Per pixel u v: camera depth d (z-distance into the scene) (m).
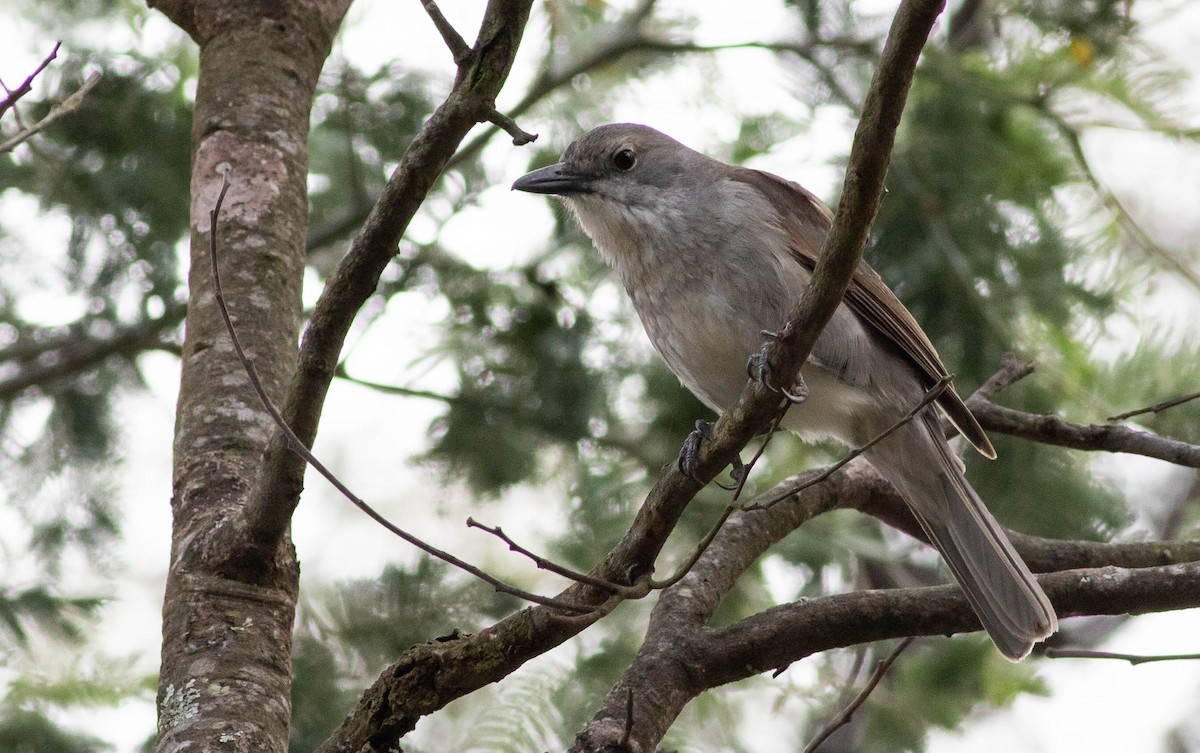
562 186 9.45
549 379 12.03
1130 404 10.81
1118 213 11.21
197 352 7.69
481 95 6.11
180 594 6.75
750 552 8.26
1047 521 10.84
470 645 6.24
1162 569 7.48
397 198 6.14
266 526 6.70
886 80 5.50
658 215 9.09
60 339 12.37
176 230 11.50
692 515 11.43
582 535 11.49
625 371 12.30
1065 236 11.34
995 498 10.94
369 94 12.17
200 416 7.45
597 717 6.95
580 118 12.86
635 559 6.59
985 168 11.33
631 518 11.53
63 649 10.48
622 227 9.26
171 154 11.52
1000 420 8.70
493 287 12.14
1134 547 8.50
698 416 12.05
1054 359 11.00
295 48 8.70
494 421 12.05
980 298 11.10
